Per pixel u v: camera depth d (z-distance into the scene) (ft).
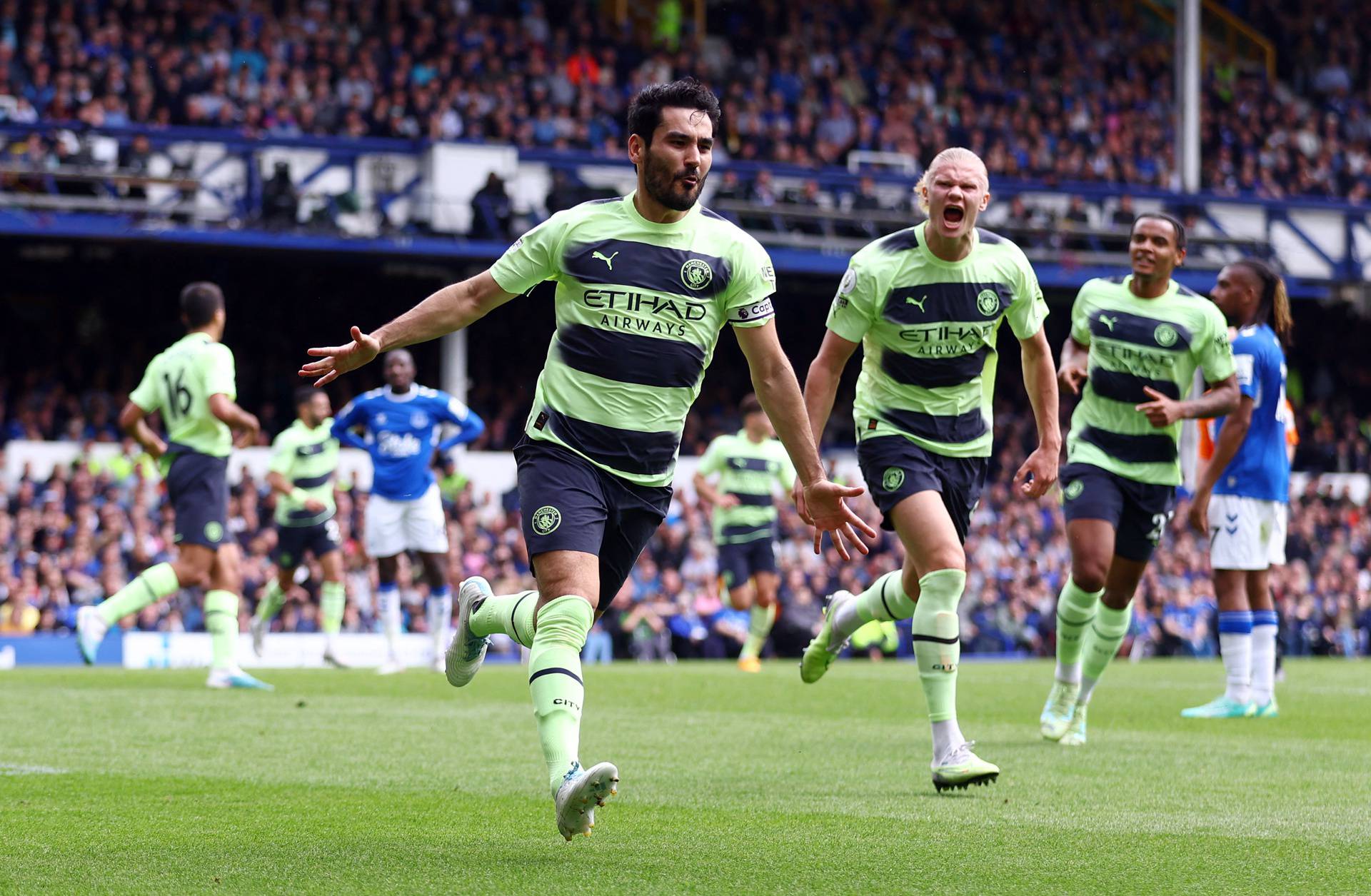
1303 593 148.66
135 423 68.44
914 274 39.09
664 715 58.08
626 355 28.58
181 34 161.48
